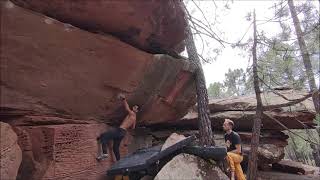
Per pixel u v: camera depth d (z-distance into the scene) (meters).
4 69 4.48
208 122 9.04
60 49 4.99
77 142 5.85
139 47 6.47
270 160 10.92
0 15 4.08
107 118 7.03
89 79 5.80
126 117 7.08
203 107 9.12
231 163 7.41
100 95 6.27
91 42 5.34
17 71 4.64
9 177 4.41
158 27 6.13
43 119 5.43
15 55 4.49
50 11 4.71
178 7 6.04
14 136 4.64
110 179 6.51
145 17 5.58
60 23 4.77
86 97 6.01
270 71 9.27
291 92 11.82
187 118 11.97
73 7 4.81
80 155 5.88
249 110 11.52
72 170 5.62
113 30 5.66
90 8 4.92
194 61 9.53
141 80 6.94
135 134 8.66
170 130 12.48
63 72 5.27
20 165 5.04
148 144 9.20
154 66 6.93
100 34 5.45
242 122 11.58
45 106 5.39
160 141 11.77
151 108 8.09
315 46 8.77
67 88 5.52
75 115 6.08
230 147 7.76
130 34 5.94
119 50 5.91
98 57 5.65
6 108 4.86
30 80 4.88
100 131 6.64
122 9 5.14
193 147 6.58
